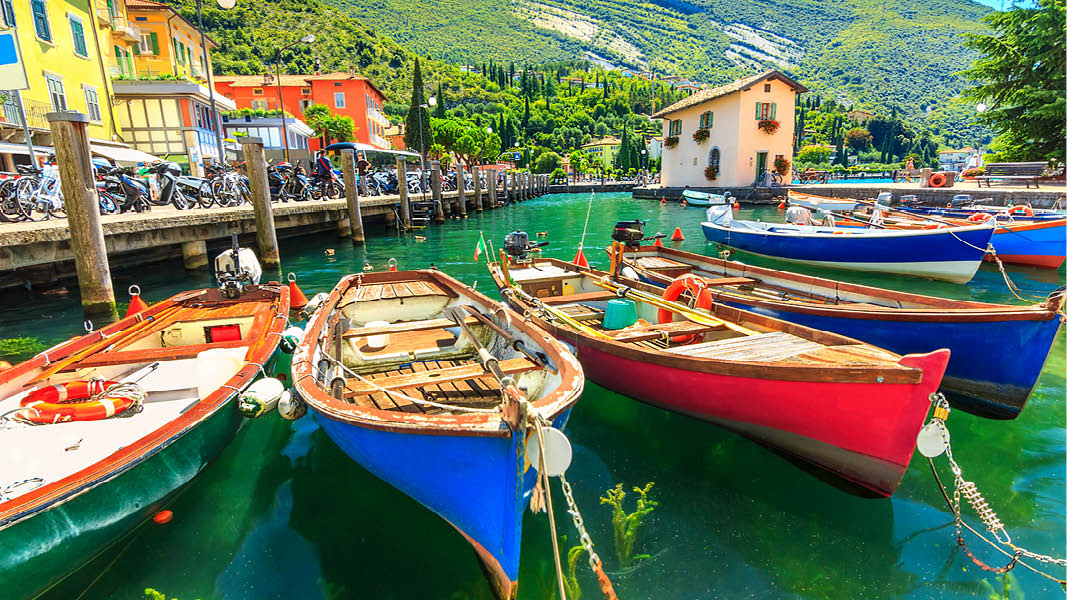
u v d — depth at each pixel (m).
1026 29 27.00
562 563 3.96
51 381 5.03
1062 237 12.94
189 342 6.75
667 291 7.65
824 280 8.29
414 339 6.47
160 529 4.25
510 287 8.41
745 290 8.89
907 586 3.77
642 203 41.56
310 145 51.41
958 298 11.02
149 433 3.97
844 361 4.73
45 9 21.23
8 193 11.48
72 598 3.59
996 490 4.77
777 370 4.56
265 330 6.45
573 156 110.25
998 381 5.90
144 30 32.88
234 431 5.04
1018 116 27.84
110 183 13.74
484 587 3.75
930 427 4.20
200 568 3.87
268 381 4.94
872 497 4.68
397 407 4.58
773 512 4.51
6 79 11.78
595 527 4.32
